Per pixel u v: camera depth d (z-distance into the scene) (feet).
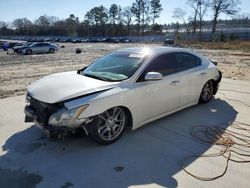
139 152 11.89
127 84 12.76
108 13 302.04
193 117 16.42
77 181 9.76
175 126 14.96
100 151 11.93
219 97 21.13
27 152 11.84
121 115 12.84
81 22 330.95
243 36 183.52
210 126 15.02
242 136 13.74
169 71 15.03
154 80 13.35
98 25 307.58
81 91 11.56
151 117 14.35
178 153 11.84
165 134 13.84
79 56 69.56
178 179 9.89
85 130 11.60
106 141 12.38
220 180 9.85
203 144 12.76
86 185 9.53
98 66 15.05
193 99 17.44
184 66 16.38
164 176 10.09
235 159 11.38
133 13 288.30
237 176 10.11
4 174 10.19
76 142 12.75
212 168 10.66
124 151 11.95
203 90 18.58
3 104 19.16
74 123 10.94
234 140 13.25
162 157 11.47
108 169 10.52
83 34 310.86
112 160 11.19
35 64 49.96
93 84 12.38
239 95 21.85
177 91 15.47
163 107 14.87
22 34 335.67
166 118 16.17
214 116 16.65
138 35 280.31
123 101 12.38
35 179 9.89
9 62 55.06
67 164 10.87
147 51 15.11
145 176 10.07
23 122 15.39
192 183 9.66
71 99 11.16
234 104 19.24
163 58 14.84
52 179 9.89
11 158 11.34
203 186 9.49
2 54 82.79
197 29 238.07
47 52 86.28
